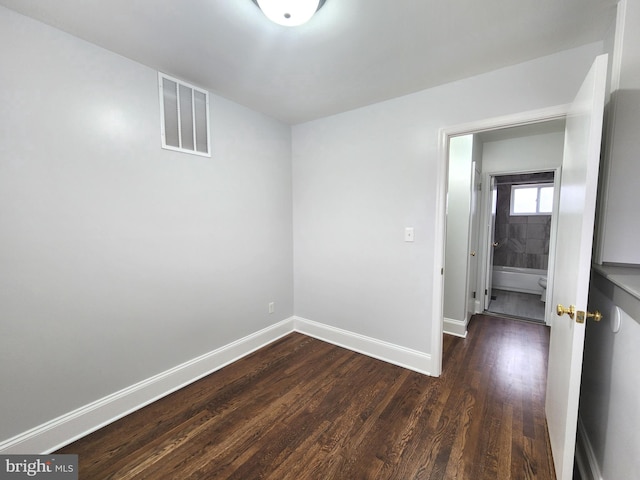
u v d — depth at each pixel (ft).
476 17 4.48
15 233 4.59
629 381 3.36
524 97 5.87
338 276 9.17
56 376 5.10
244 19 4.55
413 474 4.59
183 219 6.90
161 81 6.27
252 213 8.65
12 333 4.63
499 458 4.85
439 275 7.22
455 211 9.91
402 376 7.44
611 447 3.76
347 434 5.45
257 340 9.05
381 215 8.08
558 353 4.95
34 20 4.61
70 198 5.14
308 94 7.38
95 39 5.14
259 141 8.72
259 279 9.04
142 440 5.31
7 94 4.43
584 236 3.78
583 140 4.08
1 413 4.58
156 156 6.31
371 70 6.15
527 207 16.98
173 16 4.50
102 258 5.59
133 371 6.16
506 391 6.72
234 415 6.00
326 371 7.72
